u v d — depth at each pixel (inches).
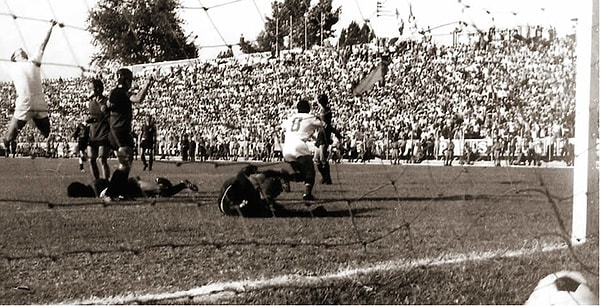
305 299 161.9
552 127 858.8
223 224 273.7
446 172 730.8
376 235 248.4
